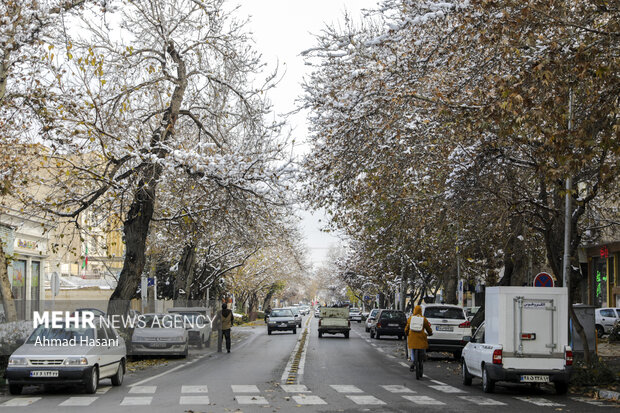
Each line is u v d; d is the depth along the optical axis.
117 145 22.53
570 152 13.10
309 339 43.53
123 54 24.44
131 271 26.80
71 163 22.89
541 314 15.70
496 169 19.47
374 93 17.50
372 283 70.75
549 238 20.14
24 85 20.55
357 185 20.81
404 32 17.23
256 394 15.25
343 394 15.31
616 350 29.88
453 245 30.23
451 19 16.19
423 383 18.06
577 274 22.33
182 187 26.23
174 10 26.53
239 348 34.47
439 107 16.67
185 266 42.03
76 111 21.33
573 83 13.20
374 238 35.69
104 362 16.16
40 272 44.72
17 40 18.73
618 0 13.70
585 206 20.47
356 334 52.66
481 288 59.09
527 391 16.70
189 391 15.82
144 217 26.95
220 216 27.75
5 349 18.70
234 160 23.56
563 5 14.16
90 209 27.05
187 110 28.03
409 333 19.38
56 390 16.30
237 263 51.44
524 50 14.46
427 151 19.55
